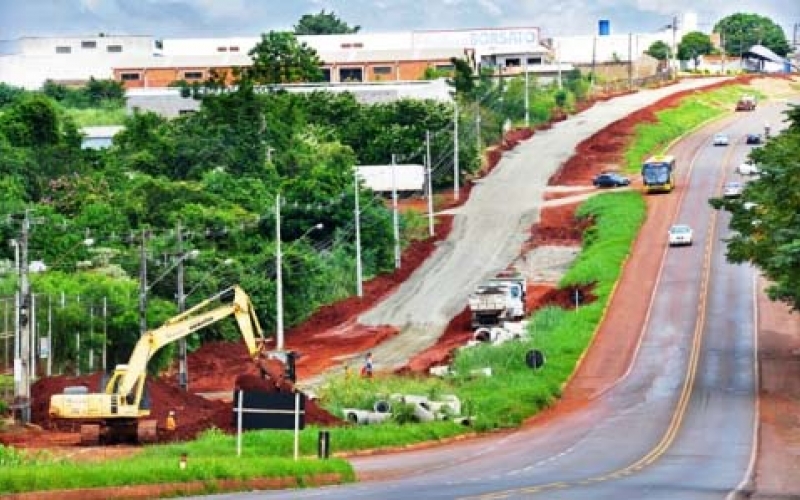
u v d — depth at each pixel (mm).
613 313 163625
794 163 122375
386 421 110812
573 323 157125
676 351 147500
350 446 97375
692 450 98125
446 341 161125
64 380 120375
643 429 111125
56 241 162000
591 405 126812
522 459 92938
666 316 161750
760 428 110438
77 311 138875
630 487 73375
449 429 108750
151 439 102688
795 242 116500
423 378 133125
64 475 64250
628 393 131250
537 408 123750
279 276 159000
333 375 139375
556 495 67312
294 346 163375
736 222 134750
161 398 117938
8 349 132375
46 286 141500
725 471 85250
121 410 101062
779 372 137000
